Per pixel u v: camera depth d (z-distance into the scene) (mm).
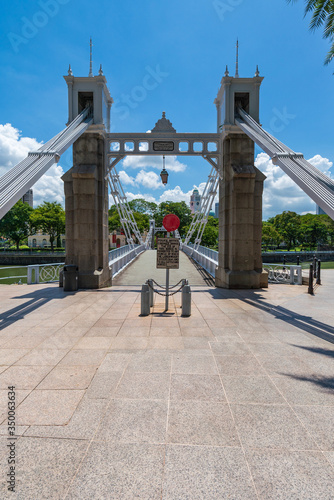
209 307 7699
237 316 6766
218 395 3311
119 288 10805
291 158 8086
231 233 10922
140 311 7227
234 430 2703
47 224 55906
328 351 4633
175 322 6258
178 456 2369
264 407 3080
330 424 2809
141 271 16531
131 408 3051
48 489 2037
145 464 2281
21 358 4336
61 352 4574
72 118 10719
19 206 57531
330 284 11617
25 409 3020
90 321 6328
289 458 2354
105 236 11477
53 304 7992
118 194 16766
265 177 11047
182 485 2084
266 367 4043
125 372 3879
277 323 6199
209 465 2275
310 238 69125
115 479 2135
